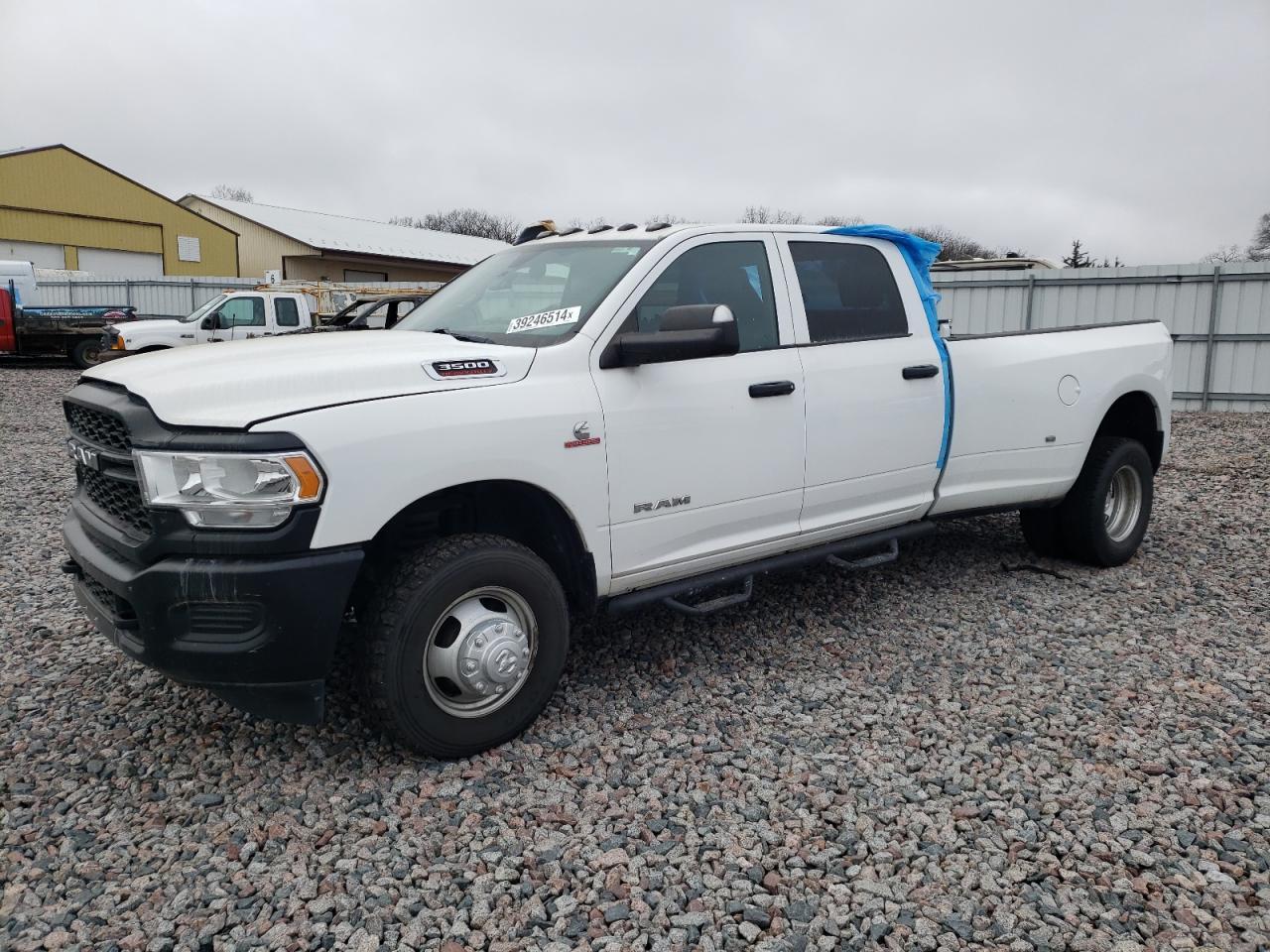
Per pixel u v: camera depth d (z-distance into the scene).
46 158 34.34
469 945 2.54
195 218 38.12
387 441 3.15
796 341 4.43
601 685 4.20
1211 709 3.95
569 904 2.70
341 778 3.37
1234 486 8.72
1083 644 4.70
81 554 3.42
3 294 21.47
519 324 4.02
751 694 4.11
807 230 4.64
